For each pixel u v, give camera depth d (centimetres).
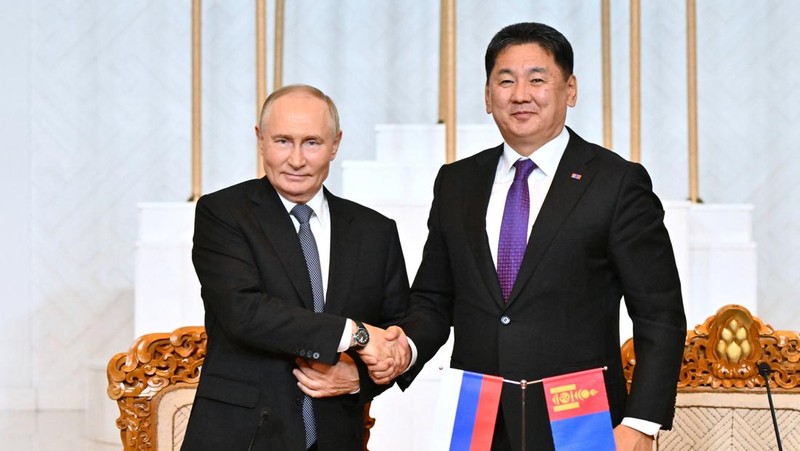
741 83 644
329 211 264
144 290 468
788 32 641
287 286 252
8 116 645
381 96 657
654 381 248
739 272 466
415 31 657
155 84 657
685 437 283
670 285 256
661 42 646
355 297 256
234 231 255
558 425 235
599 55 648
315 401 250
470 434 241
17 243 651
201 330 280
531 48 255
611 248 254
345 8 659
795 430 282
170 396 276
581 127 649
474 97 650
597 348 253
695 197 545
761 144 643
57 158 657
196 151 539
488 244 258
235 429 246
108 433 543
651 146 646
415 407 393
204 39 657
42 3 654
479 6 651
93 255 658
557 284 251
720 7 645
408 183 454
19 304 652
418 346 259
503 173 266
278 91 257
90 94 656
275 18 583
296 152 250
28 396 651
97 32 656
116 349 658
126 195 657
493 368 252
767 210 643
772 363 285
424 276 274
